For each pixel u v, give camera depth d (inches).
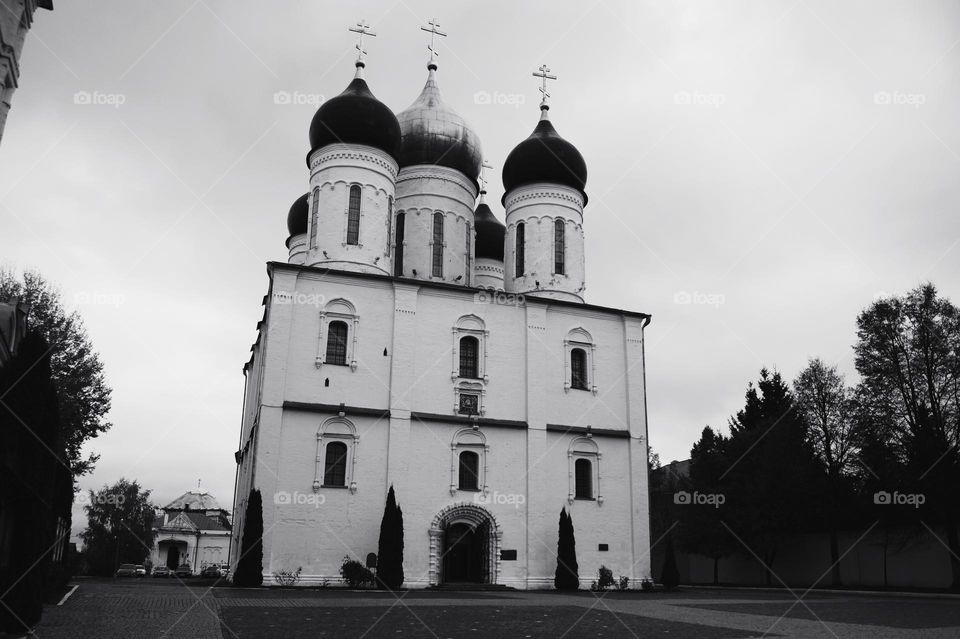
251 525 1195.3
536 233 1620.3
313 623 652.1
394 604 884.0
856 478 1823.3
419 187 1706.4
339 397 1323.8
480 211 2010.3
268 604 850.8
